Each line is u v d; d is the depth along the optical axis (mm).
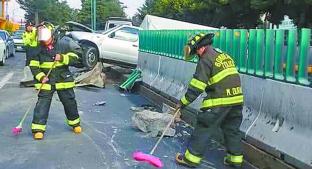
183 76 10148
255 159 6203
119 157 6391
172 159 6359
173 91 10516
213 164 6207
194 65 9500
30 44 9297
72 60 7477
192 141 5934
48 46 7270
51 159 6215
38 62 7320
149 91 12156
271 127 6137
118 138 7469
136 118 8070
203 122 5812
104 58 17266
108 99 11875
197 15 39844
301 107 5496
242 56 7227
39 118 7273
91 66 16938
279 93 6039
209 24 38281
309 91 5344
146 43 13891
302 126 5484
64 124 8430
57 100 10953
